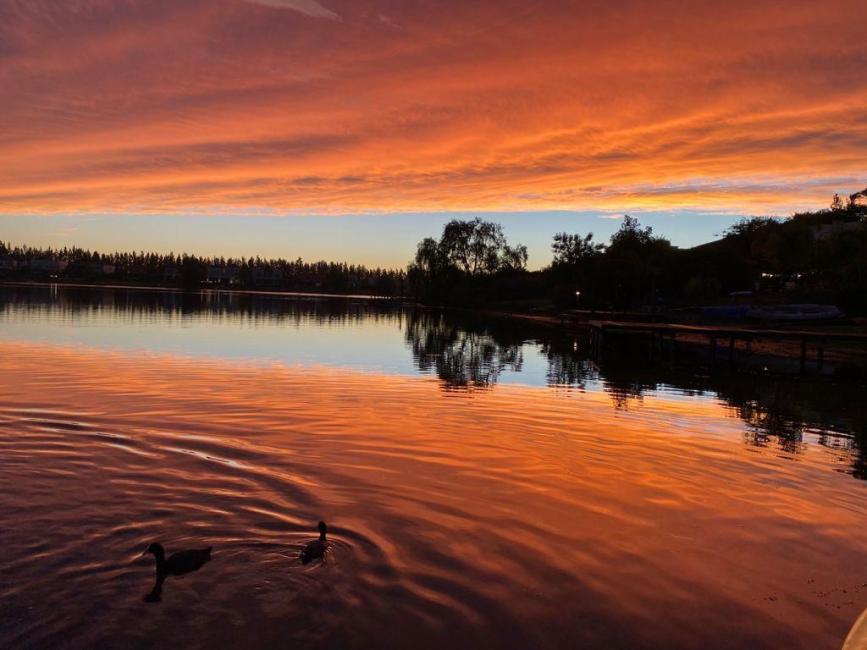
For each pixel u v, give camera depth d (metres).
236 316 64.81
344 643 5.91
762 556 8.17
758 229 88.69
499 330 59.94
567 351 39.97
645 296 81.00
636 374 28.69
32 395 17.42
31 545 7.68
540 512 9.41
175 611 6.35
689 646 6.06
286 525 8.48
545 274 124.75
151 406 16.34
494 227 124.25
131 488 9.69
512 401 19.45
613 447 13.71
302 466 11.25
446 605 6.61
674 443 14.34
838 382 27.84
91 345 31.53
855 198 77.44
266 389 19.86
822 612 6.77
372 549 7.84
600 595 6.96
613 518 9.30
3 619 6.14
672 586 7.24
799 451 14.04
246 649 5.79
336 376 23.73
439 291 122.62
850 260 62.66
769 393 23.88
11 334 36.03
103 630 6.01
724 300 75.50
